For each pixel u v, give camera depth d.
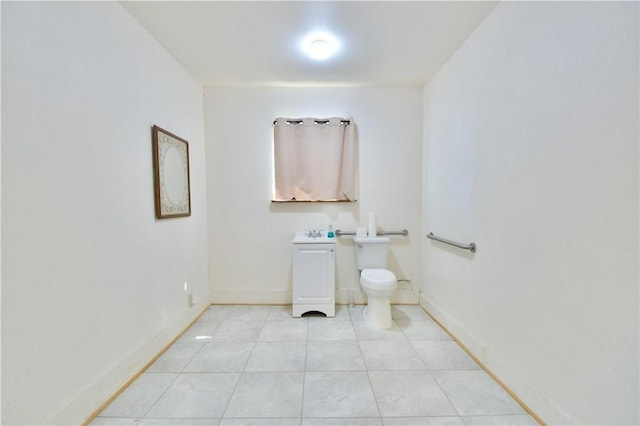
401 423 1.31
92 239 1.37
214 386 1.58
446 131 2.30
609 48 0.99
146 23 1.75
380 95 2.83
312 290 2.59
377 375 1.68
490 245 1.70
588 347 1.08
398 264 2.91
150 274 1.85
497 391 1.53
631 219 0.93
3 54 0.98
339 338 2.16
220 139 2.82
